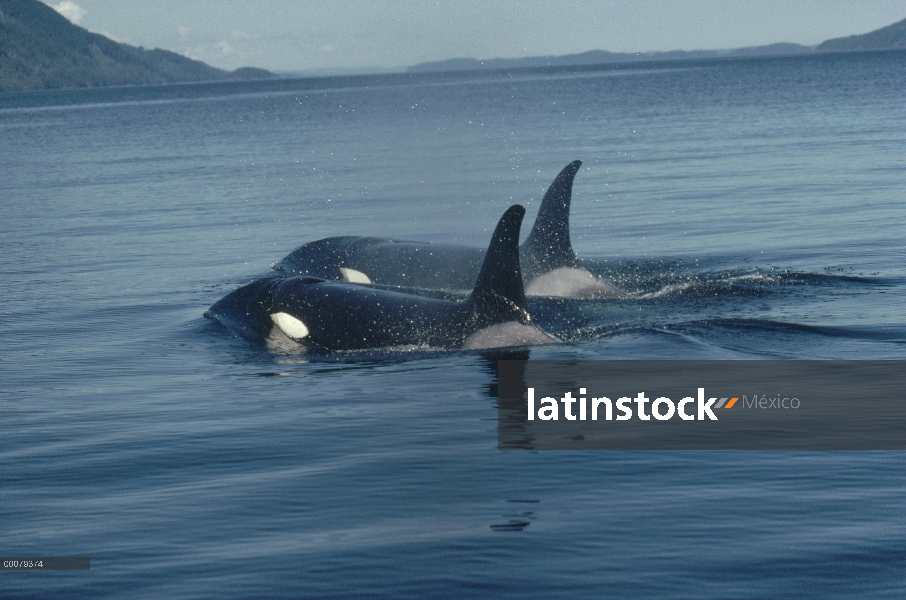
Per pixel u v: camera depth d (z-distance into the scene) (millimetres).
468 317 27438
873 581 12445
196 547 14117
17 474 17609
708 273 37844
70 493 16547
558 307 31797
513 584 12680
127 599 12570
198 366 26375
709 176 72875
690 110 173750
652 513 14945
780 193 61438
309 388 23641
